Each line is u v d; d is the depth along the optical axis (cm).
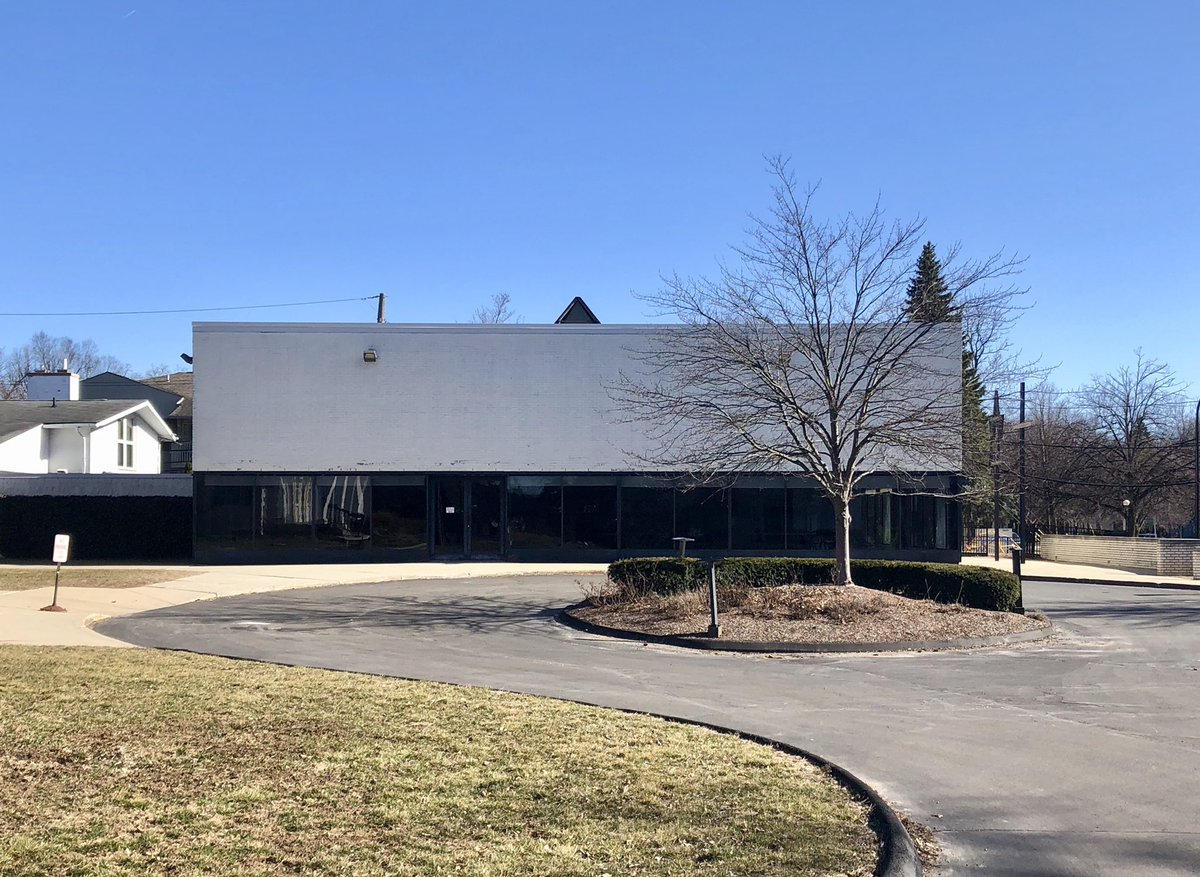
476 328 2930
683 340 2389
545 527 2927
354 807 611
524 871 516
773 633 1443
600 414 2930
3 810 589
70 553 2936
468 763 715
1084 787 736
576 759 732
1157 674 1226
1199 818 667
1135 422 4769
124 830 560
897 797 709
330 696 948
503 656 1308
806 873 527
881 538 2905
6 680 994
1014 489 2811
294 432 2888
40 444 3553
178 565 2784
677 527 2912
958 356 2314
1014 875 566
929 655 1368
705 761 740
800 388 2303
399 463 2906
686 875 518
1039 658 1348
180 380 5959
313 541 2884
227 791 636
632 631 1505
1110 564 3266
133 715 844
